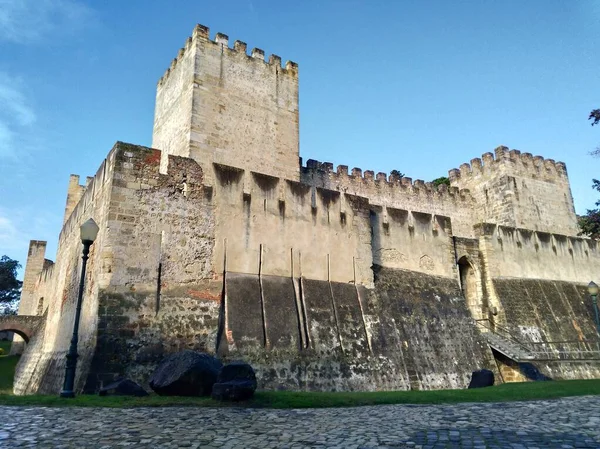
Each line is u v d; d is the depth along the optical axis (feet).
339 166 127.65
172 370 44.52
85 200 73.05
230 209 66.90
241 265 65.67
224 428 30.66
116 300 54.19
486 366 81.92
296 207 73.56
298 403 42.22
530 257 108.78
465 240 101.24
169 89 97.04
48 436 27.32
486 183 143.43
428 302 83.87
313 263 72.69
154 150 62.64
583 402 43.93
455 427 31.58
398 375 70.79
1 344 188.75
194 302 59.57
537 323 98.89
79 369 52.65
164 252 59.41
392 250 85.61
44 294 127.75
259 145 92.02
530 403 44.29
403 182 137.08
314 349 65.46
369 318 74.18
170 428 30.32
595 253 122.01
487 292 99.86
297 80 101.91
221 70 90.79
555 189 145.48
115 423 31.45
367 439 27.86
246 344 60.59
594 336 104.78
